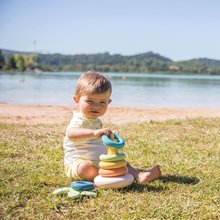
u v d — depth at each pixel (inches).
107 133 148.7
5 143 224.2
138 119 388.5
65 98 740.7
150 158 196.2
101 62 5078.7
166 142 239.1
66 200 134.1
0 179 154.9
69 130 156.2
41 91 929.5
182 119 349.7
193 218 123.1
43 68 4404.5
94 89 154.3
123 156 145.8
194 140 247.9
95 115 157.4
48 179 155.7
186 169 176.2
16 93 842.2
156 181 157.9
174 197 139.7
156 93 933.2
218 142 241.4
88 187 139.5
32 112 450.9
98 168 155.6
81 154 157.6
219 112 490.6
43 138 247.0
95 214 125.3
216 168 179.5
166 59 5103.3
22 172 166.1
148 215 124.5
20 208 128.3
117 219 122.3
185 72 4520.2
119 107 547.8
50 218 122.1
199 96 864.9
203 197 139.9
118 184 143.2
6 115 407.2
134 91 992.9
